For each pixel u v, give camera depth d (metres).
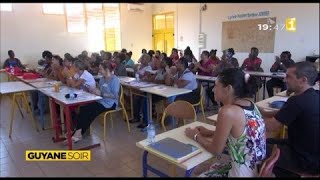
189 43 8.66
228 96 1.57
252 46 7.08
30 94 4.38
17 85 4.38
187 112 2.52
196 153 1.60
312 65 1.82
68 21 8.01
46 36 7.70
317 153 1.71
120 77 5.40
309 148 1.72
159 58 5.68
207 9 7.99
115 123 4.41
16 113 5.05
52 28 7.77
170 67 4.78
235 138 1.52
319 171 1.70
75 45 8.21
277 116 1.85
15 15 7.19
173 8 8.99
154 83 4.55
